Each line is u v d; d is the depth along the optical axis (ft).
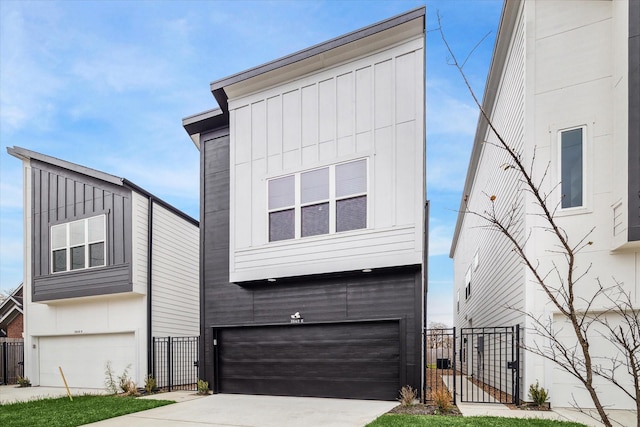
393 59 27.76
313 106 30.17
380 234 26.81
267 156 31.45
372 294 27.63
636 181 21.13
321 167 29.32
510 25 29.73
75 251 40.57
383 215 26.91
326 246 28.40
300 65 30.58
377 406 24.22
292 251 29.50
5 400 32.40
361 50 28.81
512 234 28.68
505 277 31.09
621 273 22.75
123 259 37.35
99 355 39.40
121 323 38.32
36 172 44.29
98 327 39.50
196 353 41.78
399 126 27.12
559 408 22.70
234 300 32.48
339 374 27.89
